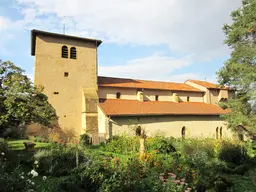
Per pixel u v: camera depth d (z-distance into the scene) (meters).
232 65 22.30
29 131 22.88
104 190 6.36
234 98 25.27
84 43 27.11
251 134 26.58
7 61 15.48
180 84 35.81
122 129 22.67
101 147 19.08
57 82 24.77
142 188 6.85
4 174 5.80
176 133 26.44
